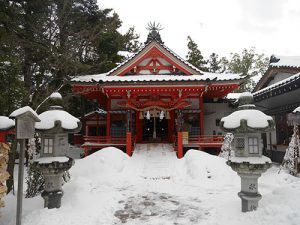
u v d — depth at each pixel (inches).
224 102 844.6
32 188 337.7
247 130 243.0
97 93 736.3
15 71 276.4
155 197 338.0
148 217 263.1
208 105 846.5
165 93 668.1
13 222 236.8
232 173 431.2
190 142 662.5
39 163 250.8
